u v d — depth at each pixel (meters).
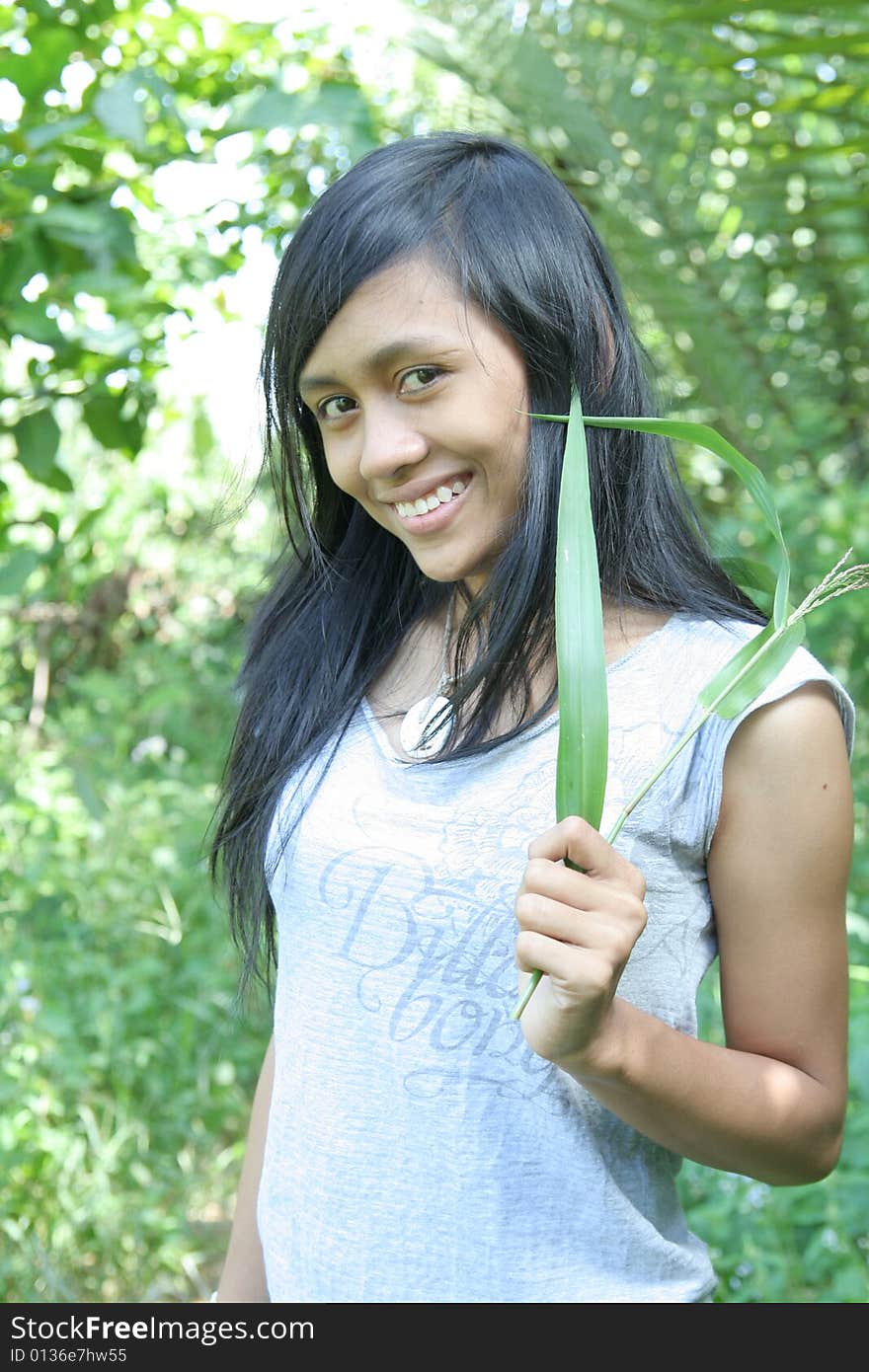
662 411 1.19
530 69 3.85
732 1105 0.96
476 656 1.12
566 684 0.92
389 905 1.06
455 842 1.04
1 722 3.84
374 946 1.06
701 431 0.95
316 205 1.05
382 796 1.10
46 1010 2.82
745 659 0.95
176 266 2.77
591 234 1.13
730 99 3.09
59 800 3.53
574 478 0.94
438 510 1.05
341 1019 1.08
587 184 4.16
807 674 1.00
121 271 2.26
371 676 1.22
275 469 1.27
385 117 4.07
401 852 1.06
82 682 4.45
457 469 1.03
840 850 1.00
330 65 2.82
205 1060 3.05
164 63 2.58
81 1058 2.81
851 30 2.29
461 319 1.01
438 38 3.66
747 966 1.03
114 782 3.80
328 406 1.07
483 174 1.06
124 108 2.00
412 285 1.00
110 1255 2.59
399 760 1.12
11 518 2.62
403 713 1.18
